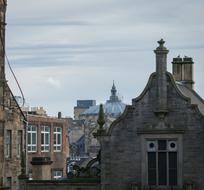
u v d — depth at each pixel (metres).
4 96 69.31
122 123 54.50
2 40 65.75
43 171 61.22
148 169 53.97
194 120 53.19
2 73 66.25
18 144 81.19
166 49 53.88
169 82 53.78
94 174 65.38
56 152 112.94
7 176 77.12
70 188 55.53
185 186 53.06
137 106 54.25
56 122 113.38
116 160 54.41
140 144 54.09
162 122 53.72
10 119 78.06
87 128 176.12
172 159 53.66
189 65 67.38
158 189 53.53
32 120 104.44
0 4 64.81
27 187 56.25
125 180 54.22
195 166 53.09
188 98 53.38
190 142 53.25
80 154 157.50
